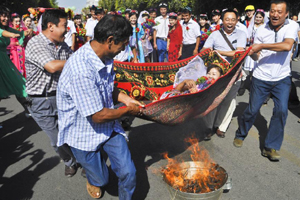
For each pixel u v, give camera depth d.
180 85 3.61
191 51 7.25
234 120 4.64
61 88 1.92
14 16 5.85
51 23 2.46
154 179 3.01
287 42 2.91
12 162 3.45
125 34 1.82
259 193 2.73
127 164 2.15
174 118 2.69
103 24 1.79
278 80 3.18
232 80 3.22
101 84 1.93
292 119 4.68
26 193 2.83
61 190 2.88
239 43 3.60
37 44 2.47
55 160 3.48
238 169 3.15
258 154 3.48
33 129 4.49
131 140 3.97
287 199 2.64
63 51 2.71
